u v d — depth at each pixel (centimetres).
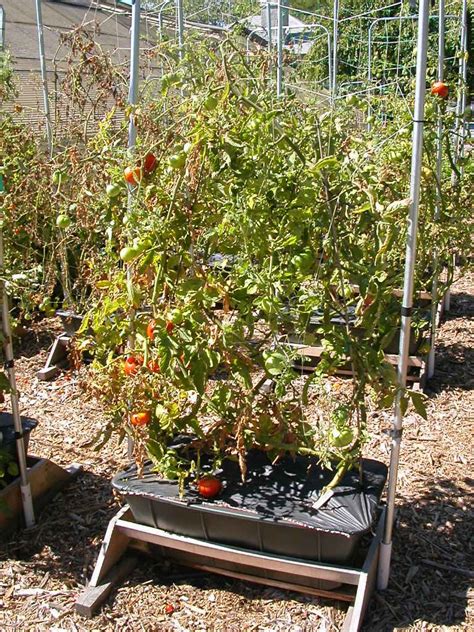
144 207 246
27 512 299
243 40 542
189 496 250
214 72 243
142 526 262
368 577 239
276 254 238
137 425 259
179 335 234
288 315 246
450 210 445
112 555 265
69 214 425
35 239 459
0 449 290
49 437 373
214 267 262
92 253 409
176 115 296
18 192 466
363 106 324
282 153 234
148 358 253
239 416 251
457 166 500
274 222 235
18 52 791
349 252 245
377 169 298
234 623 246
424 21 212
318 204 232
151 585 264
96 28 492
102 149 282
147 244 230
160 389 265
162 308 256
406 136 392
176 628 244
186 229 238
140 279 256
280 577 254
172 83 254
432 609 250
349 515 238
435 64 580
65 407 411
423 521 298
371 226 266
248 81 253
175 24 709
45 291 478
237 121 232
